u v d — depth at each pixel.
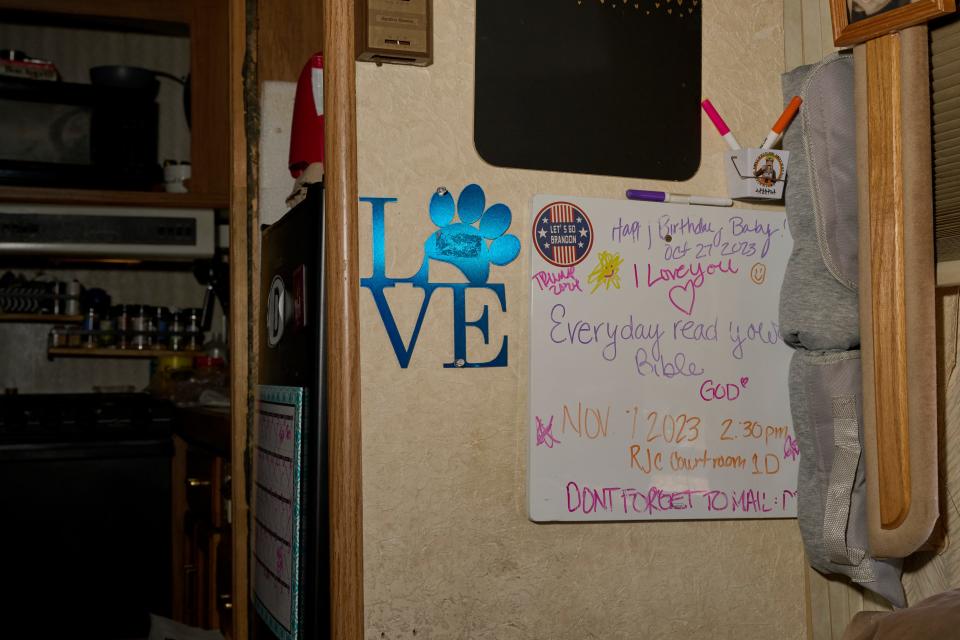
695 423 1.18
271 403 1.41
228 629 1.90
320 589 1.19
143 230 2.80
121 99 2.72
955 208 1.05
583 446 1.12
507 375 1.12
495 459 1.10
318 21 1.80
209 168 2.89
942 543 1.12
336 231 1.03
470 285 1.10
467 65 1.12
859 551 1.12
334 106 1.04
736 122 1.25
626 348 1.15
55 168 2.65
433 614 1.07
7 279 3.02
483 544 1.09
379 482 1.06
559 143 1.15
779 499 1.21
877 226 1.03
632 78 1.19
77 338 3.06
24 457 2.53
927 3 0.97
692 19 1.23
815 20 1.25
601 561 1.14
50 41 3.27
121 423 2.64
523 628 1.11
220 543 1.99
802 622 1.24
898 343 1.02
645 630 1.16
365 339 1.06
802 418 1.19
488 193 1.12
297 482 1.22
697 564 1.19
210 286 3.08
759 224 1.22
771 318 1.22
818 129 1.13
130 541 2.61
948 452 1.12
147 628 2.61
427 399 1.08
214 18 2.94
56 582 2.56
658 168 1.20
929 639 0.76
